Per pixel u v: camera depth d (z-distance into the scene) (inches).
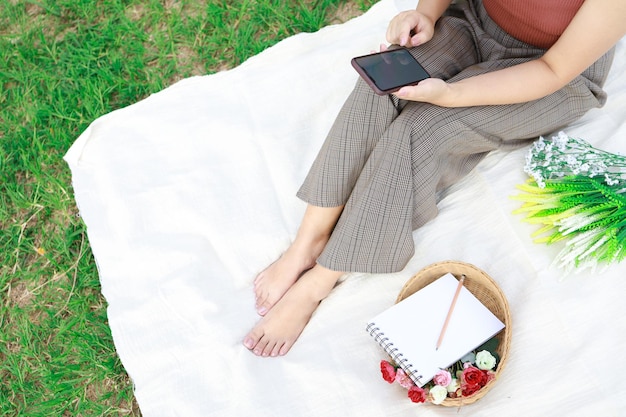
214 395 70.0
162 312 75.4
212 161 84.9
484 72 71.7
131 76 98.2
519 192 74.7
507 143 76.7
